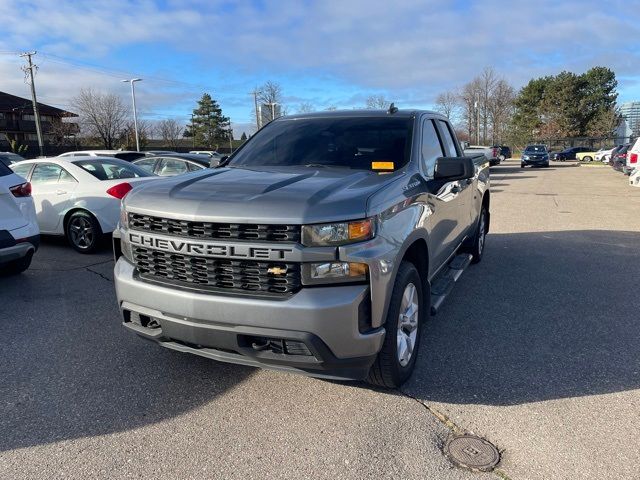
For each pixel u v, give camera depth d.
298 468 2.68
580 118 71.50
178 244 3.05
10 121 62.78
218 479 2.60
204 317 2.97
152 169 11.82
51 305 5.25
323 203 2.91
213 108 84.00
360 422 3.11
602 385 3.55
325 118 4.73
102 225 7.55
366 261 2.88
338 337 2.85
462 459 2.75
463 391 3.48
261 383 3.60
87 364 3.89
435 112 5.18
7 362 3.92
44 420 3.13
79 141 59.66
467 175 3.85
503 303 5.34
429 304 3.97
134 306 3.28
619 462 2.71
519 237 9.09
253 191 3.10
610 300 5.43
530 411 3.22
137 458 2.77
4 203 5.66
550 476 2.61
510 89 67.75
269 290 2.90
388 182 3.40
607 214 12.05
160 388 3.53
